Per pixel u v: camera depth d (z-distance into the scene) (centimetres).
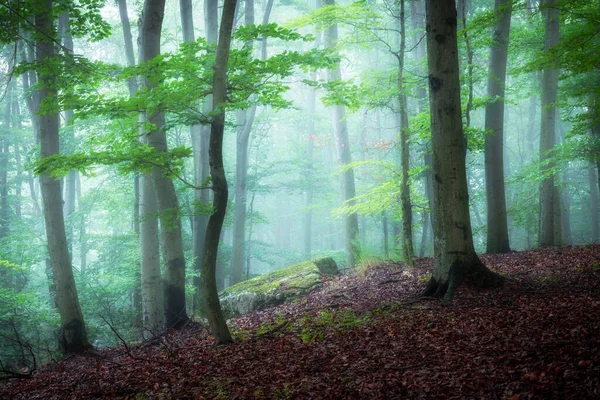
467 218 1018
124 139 1028
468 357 619
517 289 968
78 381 822
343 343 771
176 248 1434
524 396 490
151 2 1355
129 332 1716
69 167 976
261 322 1138
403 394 547
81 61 1191
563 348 596
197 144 2317
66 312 1305
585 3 1199
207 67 970
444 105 1005
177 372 760
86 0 1277
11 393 830
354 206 1845
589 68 1181
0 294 1617
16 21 1158
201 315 1752
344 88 1202
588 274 1045
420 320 845
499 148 1686
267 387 629
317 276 1450
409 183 1570
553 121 1886
